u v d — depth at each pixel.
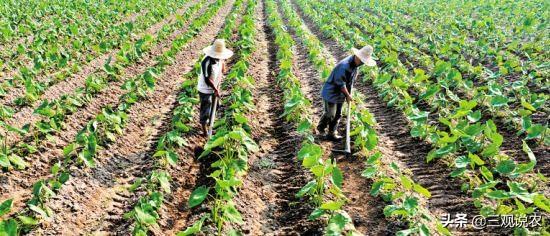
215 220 4.99
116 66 10.57
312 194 5.50
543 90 9.68
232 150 6.38
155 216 4.97
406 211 4.82
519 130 7.52
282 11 24.22
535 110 8.18
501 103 7.50
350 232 4.57
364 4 26.97
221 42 7.00
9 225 4.17
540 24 16.80
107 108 7.36
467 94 9.52
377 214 5.35
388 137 7.66
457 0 27.47
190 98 8.12
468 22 18.41
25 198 5.60
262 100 9.42
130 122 7.98
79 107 8.45
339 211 4.91
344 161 6.71
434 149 6.42
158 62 11.66
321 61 11.29
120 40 13.73
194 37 15.16
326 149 7.08
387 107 8.98
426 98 9.08
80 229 5.08
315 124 7.96
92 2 20.22
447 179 6.08
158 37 14.12
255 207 5.57
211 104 7.37
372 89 10.19
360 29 18.81
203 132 7.54
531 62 11.46
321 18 20.14
